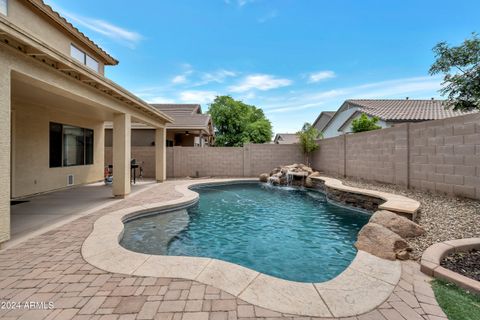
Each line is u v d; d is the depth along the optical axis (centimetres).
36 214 658
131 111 948
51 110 998
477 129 633
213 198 1094
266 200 1054
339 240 599
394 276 339
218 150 1717
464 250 404
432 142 768
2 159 412
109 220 601
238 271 351
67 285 312
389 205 625
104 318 252
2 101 411
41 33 835
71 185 1136
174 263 374
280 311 266
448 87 489
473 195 643
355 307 274
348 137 1272
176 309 267
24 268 356
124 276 335
